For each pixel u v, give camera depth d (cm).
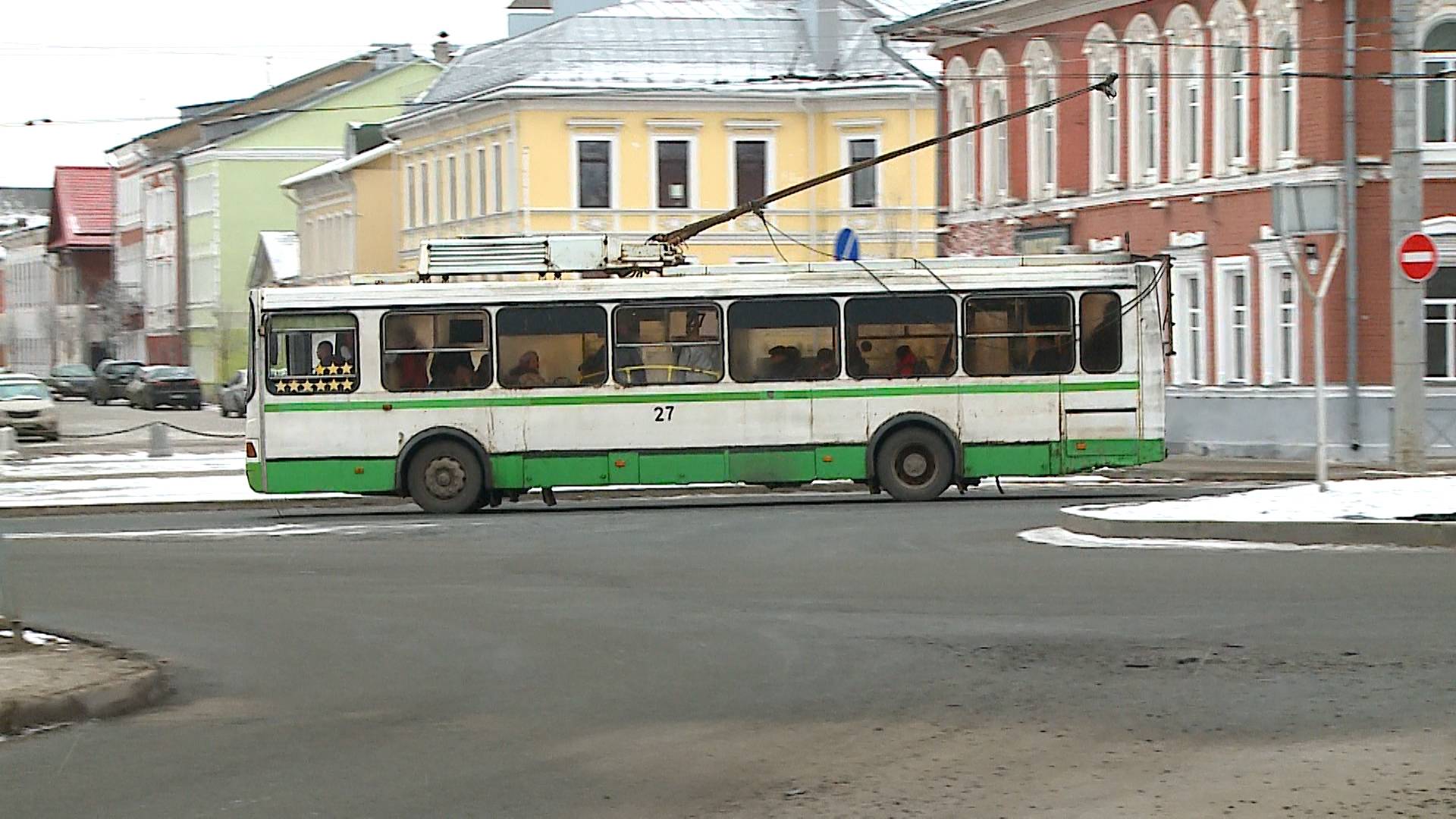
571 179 6644
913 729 1088
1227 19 4003
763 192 6731
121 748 1088
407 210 7806
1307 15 3738
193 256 11338
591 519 2625
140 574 2030
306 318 2816
